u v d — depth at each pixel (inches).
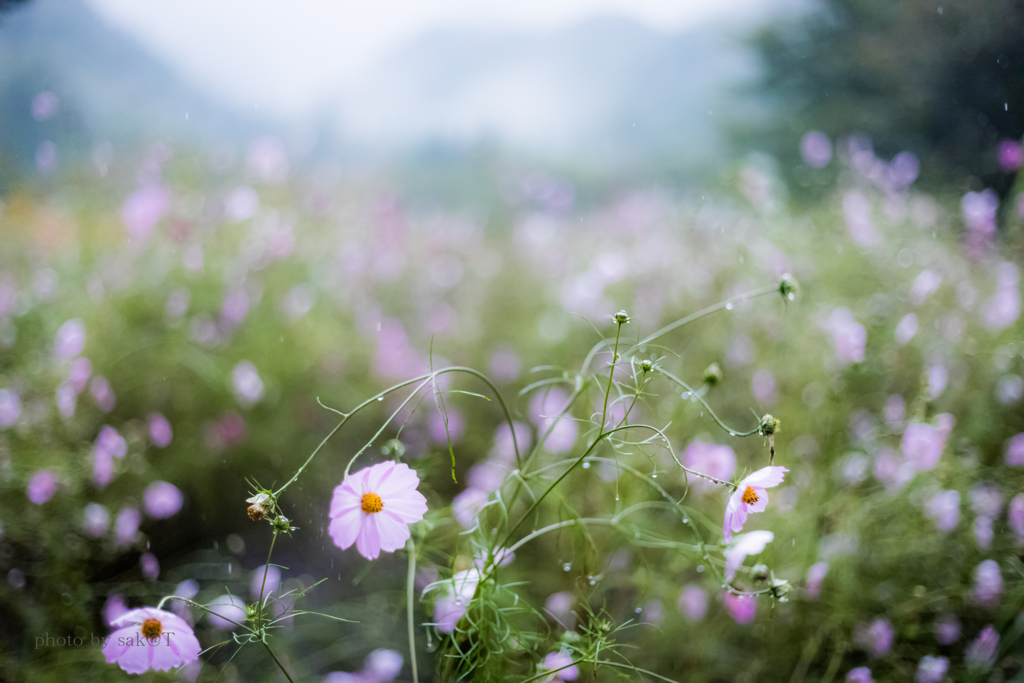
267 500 48.6
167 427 71.8
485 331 107.5
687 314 93.6
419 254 129.6
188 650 49.5
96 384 70.5
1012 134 117.6
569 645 52.2
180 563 67.2
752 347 83.9
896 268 91.4
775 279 86.5
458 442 80.6
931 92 146.9
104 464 63.8
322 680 60.9
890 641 58.3
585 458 52.2
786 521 62.2
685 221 125.9
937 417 62.6
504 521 52.4
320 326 95.7
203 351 85.7
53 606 59.9
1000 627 58.4
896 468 62.7
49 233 95.2
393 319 106.8
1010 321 70.9
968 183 109.2
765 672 60.3
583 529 55.1
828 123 190.7
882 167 115.6
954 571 60.4
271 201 108.6
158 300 88.5
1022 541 59.8
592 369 83.0
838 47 201.2
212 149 120.6
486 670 51.8
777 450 67.8
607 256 99.3
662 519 66.6
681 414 67.1
